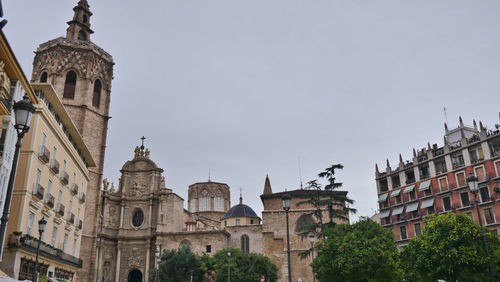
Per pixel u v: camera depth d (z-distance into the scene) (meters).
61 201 45.22
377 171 87.31
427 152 77.19
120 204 87.94
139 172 90.25
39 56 74.00
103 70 76.56
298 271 81.50
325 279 43.91
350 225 47.47
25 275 36.25
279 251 83.38
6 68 29.42
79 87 71.88
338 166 51.53
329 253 44.06
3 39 26.12
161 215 85.19
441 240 42.06
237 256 72.12
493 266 39.56
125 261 84.00
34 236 37.88
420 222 74.88
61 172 44.59
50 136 41.06
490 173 65.88
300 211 86.50
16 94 31.06
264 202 92.12
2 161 31.14
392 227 80.38
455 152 72.19
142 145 93.19
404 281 50.94
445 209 71.62
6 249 34.16
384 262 42.06
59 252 44.34
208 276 71.75
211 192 113.44
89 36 80.06
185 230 90.50
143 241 84.94
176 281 71.19
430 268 42.41
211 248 81.75
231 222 98.75
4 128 31.41
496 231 63.19
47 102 43.66
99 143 73.12
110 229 85.44
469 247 40.06
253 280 68.38
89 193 69.94
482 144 68.19
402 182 80.69
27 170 36.19
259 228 86.50
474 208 66.94
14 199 35.44
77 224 51.44
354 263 41.81
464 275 39.91
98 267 80.62
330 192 51.75
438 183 73.75
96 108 73.81
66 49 72.81
